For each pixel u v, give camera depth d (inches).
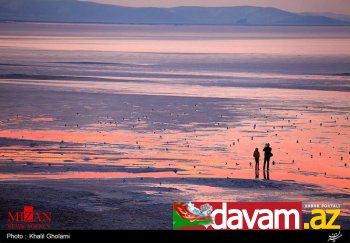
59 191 1167.0
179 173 1611.7
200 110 2920.8
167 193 1215.6
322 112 2896.2
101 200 1117.7
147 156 1881.2
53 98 3262.8
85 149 1983.3
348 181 1550.2
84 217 1000.9
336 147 2081.7
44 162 1743.4
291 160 1854.1
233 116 2758.4
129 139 2182.6
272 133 2351.1
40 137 2185.0
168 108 2967.5
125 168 1667.1
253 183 1362.0
